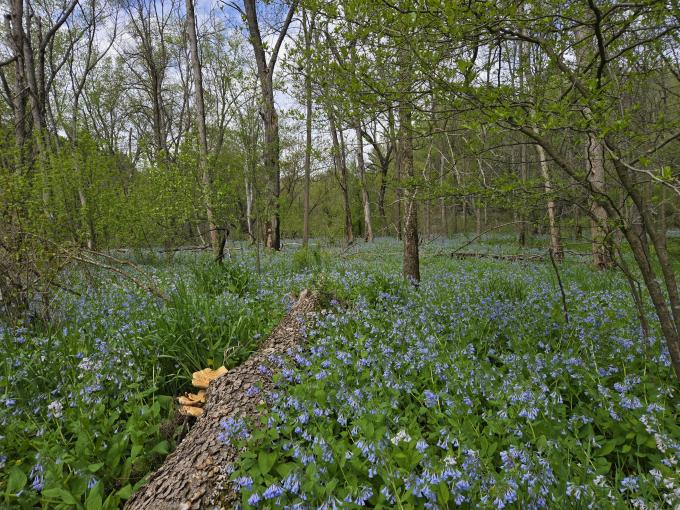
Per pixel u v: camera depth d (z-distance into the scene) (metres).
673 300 3.00
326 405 3.07
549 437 2.70
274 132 13.56
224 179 10.57
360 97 3.44
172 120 31.70
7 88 13.15
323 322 4.61
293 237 38.78
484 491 2.12
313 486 2.17
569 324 4.71
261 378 3.55
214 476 2.53
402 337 4.32
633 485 2.21
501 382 3.38
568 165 2.97
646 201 3.19
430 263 12.58
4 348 4.15
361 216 31.28
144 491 2.54
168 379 4.18
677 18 2.86
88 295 6.34
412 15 2.66
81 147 12.98
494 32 2.91
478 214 18.56
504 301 5.88
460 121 3.27
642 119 3.92
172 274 9.52
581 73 3.19
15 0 11.00
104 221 12.68
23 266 5.22
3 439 2.89
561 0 2.92
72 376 3.78
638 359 3.84
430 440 2.88
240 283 7.66
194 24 11.37
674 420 2.93
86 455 2.74
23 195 7.52
